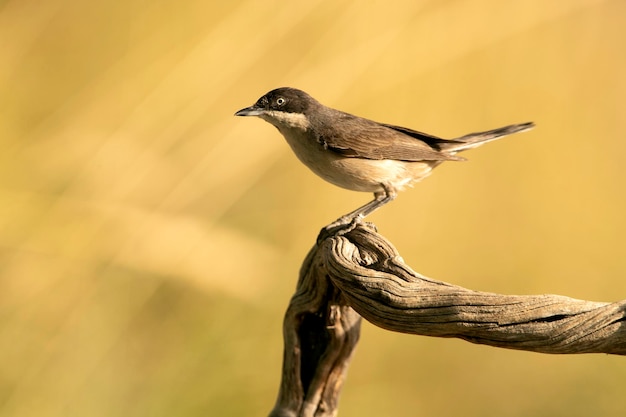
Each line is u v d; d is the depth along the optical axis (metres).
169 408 10.99
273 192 12.47
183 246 11.52
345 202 12.66
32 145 11.67
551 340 5.42
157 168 11.77
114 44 12.24
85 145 11.73
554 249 13.41
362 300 6.18
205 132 12.06
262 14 12.41
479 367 12.34
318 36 12.55
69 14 12.22
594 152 13.91
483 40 13.29
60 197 11.45
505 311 5.55
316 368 7.43
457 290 5.82
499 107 13.40
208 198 11.94
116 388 10.98
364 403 11.83
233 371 11.32
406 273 6.20
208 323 11.45
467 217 13.13
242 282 11.66
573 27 14.07
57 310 11.11
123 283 11.34
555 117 13.76
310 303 7.17
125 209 11.52
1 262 11.13
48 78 12.09
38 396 10.78
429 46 12.99
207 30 12.28
